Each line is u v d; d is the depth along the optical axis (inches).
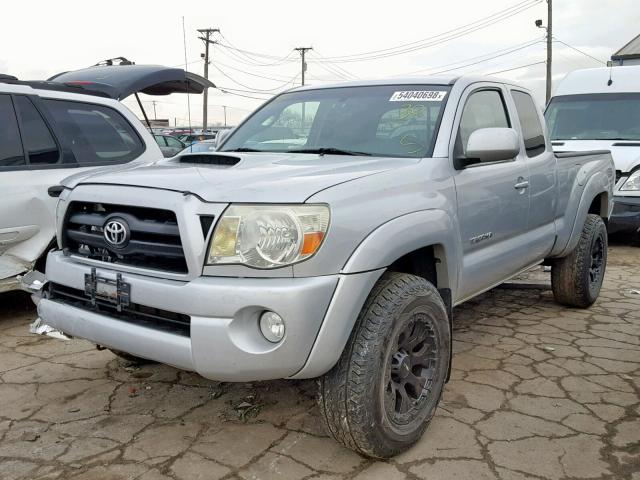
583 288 204.7
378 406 105.3
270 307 94.2
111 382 147.2
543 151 181.6
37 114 192.7
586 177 201.8
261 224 96.1
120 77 272.8
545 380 149.9
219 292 95.1
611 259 311.3
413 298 110.1
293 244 96.0
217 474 107.8
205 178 107.6
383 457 110.6
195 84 328.5
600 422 127.8
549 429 124.6
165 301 99.4
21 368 155.6
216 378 98.6
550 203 179.8
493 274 152.3
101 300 110.6
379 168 119.5
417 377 118.3
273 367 96.3
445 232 122.1
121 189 109.1
